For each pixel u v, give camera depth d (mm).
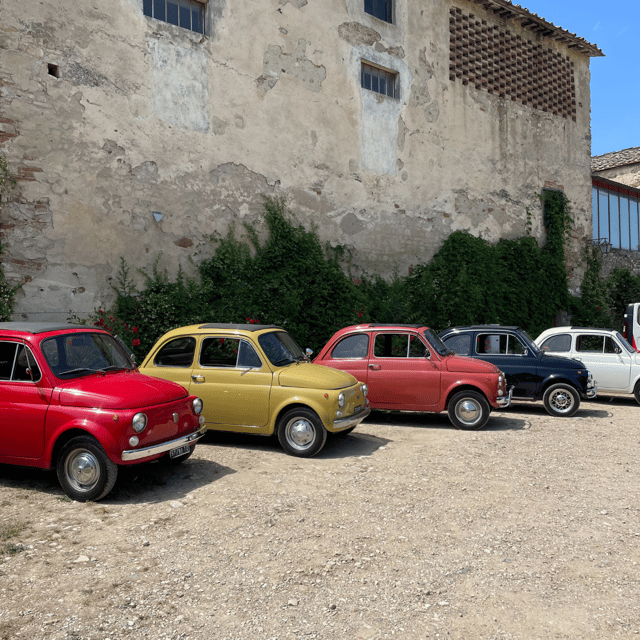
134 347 11484
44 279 10734
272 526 4941
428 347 9250
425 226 18031
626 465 6988
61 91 11016
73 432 5594
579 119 23172
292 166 14797
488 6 19859
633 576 4098
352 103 16188
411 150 17719
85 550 4438
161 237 12391
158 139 12383
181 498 5641
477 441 8203
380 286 16625
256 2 14148
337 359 9594
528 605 3689
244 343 7684
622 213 25609
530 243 20641
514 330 10867
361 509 5379
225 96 13516
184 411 6094
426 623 3473
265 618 3516
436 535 4805
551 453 7535
